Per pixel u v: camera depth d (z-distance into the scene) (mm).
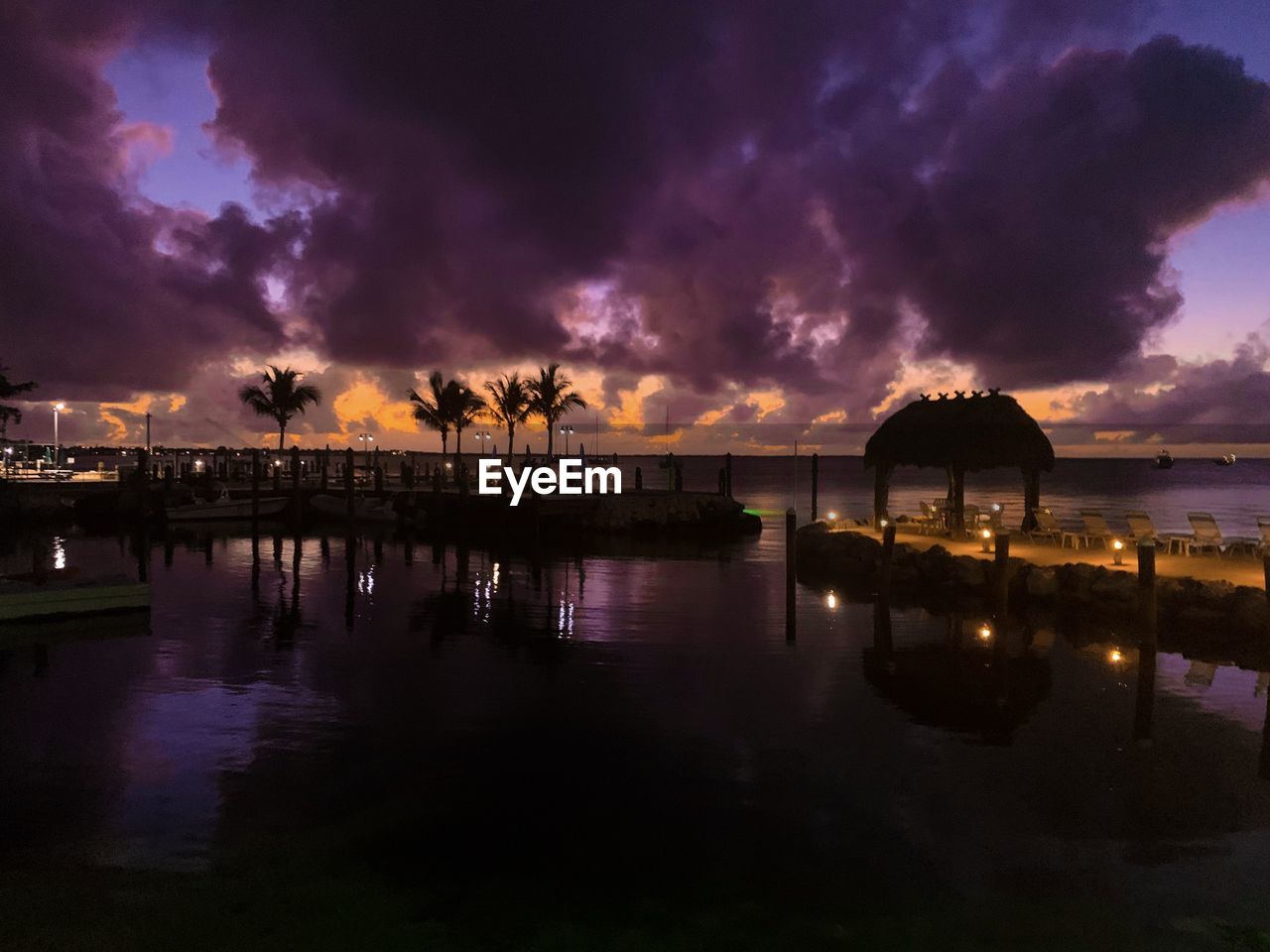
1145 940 5773
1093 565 17688
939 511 25828
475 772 8898
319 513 42969
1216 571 17203
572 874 6746
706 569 25234
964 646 14492
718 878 6684
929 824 7578
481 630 16078
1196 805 7938
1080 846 7148
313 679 12523
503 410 49125
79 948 5680
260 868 6828
